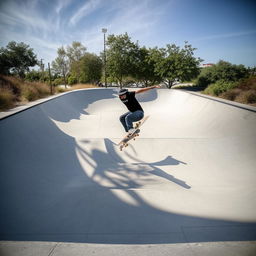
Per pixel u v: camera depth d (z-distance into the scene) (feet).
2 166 15.05
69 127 32.76
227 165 18.38
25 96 39.75
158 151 22.62
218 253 6.60
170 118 38.52
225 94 44.73
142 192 13.30
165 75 101.91
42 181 15.49
